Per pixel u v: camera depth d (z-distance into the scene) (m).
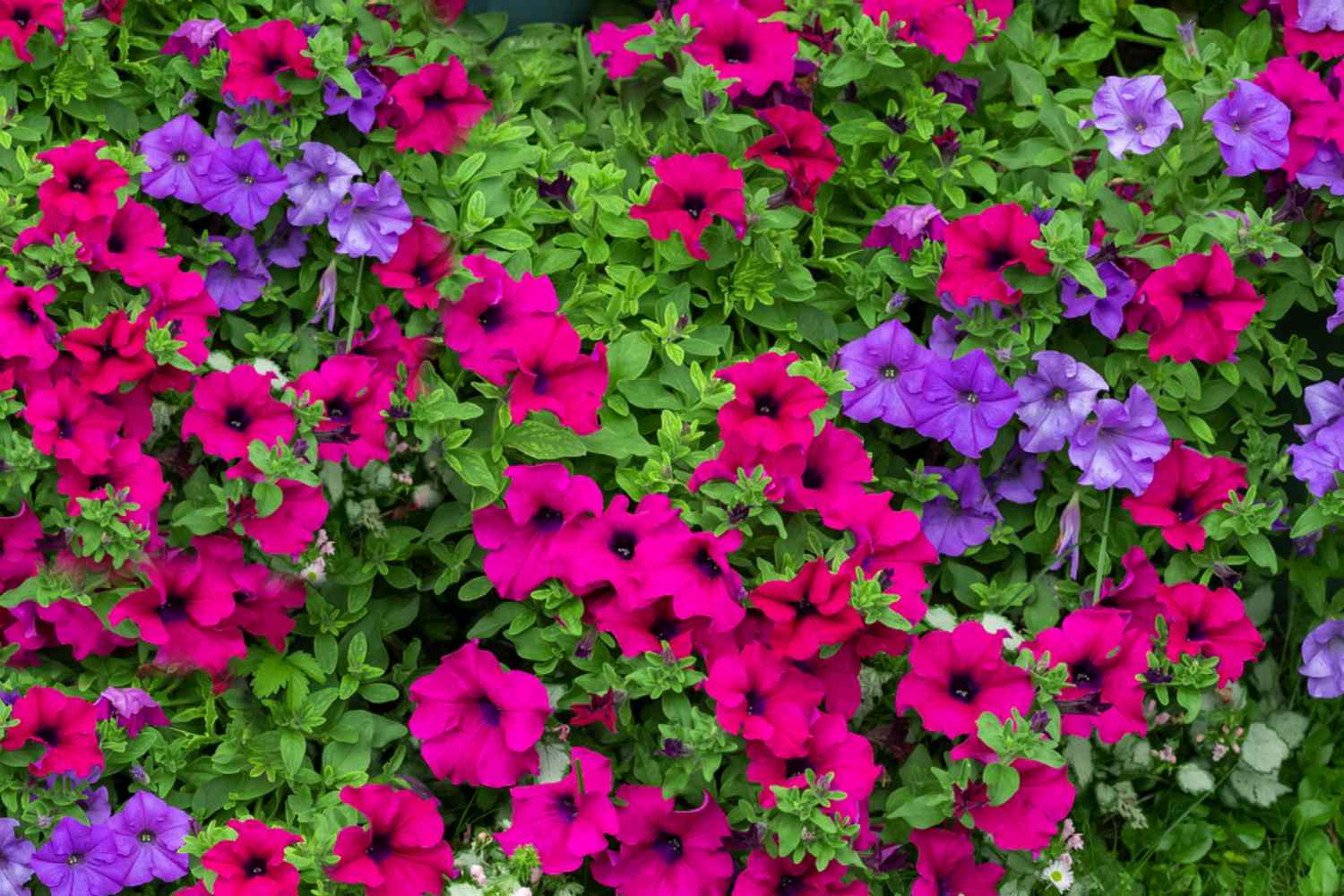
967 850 2.13
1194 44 2.27
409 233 2.19
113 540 2.10
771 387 2.13
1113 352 2.23
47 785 2.09
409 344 2.16
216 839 2.09
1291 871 2.28
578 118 2.32
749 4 2.28
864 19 2.22
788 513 2.15
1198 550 2.19
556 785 2.11
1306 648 2.25
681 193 2.16
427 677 2.13
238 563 2.12
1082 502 2.20
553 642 2.14
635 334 2.18
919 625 2.19
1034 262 2.16
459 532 2.22
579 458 2.18
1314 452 2.20
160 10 2.28
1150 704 2.27
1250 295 2.17
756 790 2.12
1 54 2.21
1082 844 2.22
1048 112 2.26
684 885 2.10
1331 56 2.27
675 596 2.10
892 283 2.24
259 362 2.18
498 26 2.36
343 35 2.28
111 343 2.11
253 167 2.19
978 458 2.20
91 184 2.15
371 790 2.09
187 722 2.15
